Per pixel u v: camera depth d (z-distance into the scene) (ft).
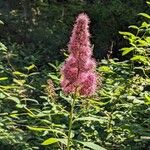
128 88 20.58
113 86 20.81
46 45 49.19
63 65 12.22
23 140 19.04
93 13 54.70
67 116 19.63
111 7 55.62
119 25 52.21
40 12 57.47
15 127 20.15
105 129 19.60
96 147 10.78
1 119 19.77
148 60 20.72
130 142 18.98
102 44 50.52
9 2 56.85
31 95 28.17
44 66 40.60
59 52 47.42
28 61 40.60
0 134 18.98
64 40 50.26
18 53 43.09
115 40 50.65
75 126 19.52
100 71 22.85
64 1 63.46
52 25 54.95
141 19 52.54
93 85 12.17
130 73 21.61
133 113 19.79
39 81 31.86
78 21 12.09
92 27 53.42
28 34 50.70
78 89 12.17
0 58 36.37
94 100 19.20
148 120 18.71
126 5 56.75
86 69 12.03
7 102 25.22
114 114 19.47
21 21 52.75
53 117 19.38
